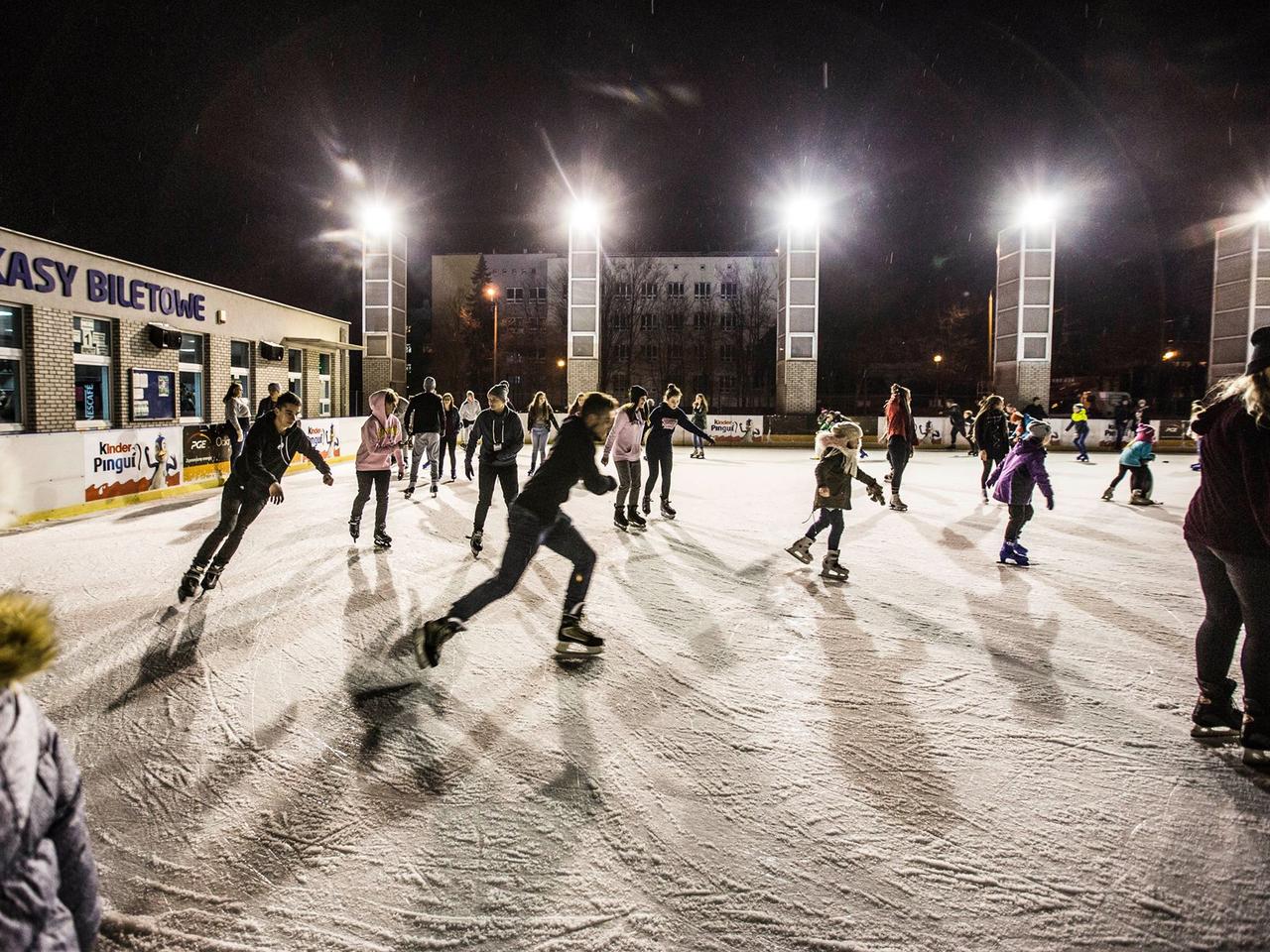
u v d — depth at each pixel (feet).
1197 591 18.47
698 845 7.63
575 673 12.54
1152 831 7.94
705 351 191.21
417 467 34.35
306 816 8.10
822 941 6.22
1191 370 133.08
